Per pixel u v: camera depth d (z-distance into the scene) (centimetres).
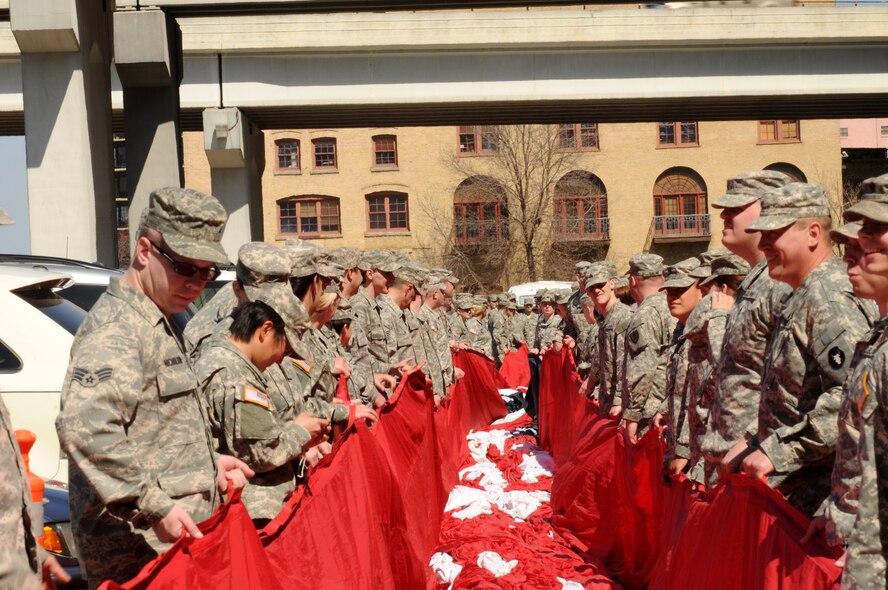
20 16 1438
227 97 2025
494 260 4197
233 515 309
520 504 844
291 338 407
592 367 891
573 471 778
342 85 2036
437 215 4238
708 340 475
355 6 1553
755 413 409
